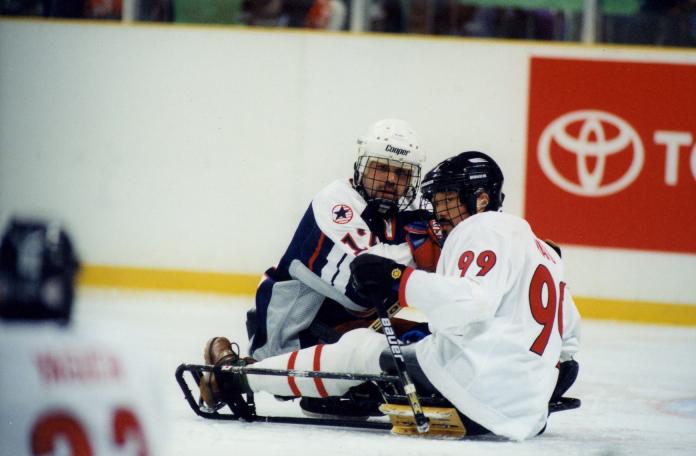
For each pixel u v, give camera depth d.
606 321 16.36
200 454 5.88
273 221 17.36
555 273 6.49
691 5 16.73
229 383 6.81
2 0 18.00
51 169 17.91
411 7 17.23
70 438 4.70
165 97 17.61
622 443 7.00
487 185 6.56
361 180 7.30
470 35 17.16
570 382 6.95
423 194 6.70
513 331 6.18
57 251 4.60
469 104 17.00
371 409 6.98
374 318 7.44
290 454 5.92
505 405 6.19
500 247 6.19
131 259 17.66
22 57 17.97
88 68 17.81
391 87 17.17
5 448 4.67
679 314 16.41
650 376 11.00
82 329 4.68
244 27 17.38
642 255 16.47
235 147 17.42
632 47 16.59
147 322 13.83
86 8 17.88
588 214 16.59
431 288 6.02
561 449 6.44
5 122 18.02
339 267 7.15
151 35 17.64
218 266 17.41
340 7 17.33
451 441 6.39
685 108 16.48
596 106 16.66
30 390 4.66
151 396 4.88
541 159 16.78
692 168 16.47
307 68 17.30
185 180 17.53
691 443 7.16
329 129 17.28
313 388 6.65
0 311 4.57
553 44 16.77
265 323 7.57
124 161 17.67
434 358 6.27
